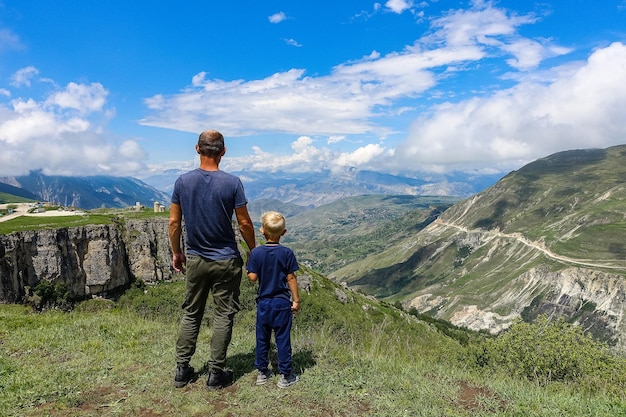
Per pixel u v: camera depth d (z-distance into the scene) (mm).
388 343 8656
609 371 14086
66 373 6367
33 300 77500
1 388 5805
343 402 5359
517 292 194500
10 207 129625
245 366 6605
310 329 9484
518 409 5375
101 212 119625
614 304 155625
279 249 5785
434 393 5777
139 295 91938
